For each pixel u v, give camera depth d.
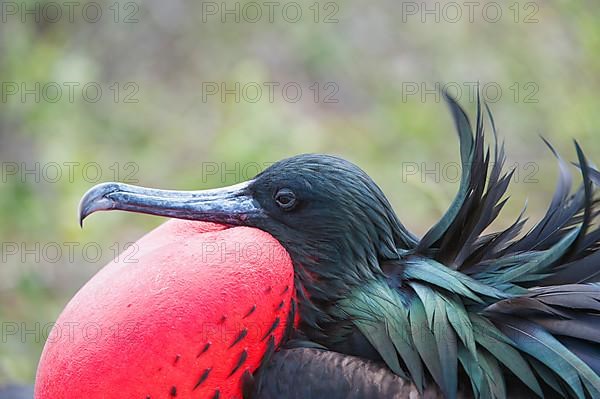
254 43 12.97
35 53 11.83
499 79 11.84
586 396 4.59
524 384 4.75
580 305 4.69
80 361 4.52
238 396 4.68
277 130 11.20
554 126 10.87
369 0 13.47
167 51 12.90
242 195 5.14
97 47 12.78
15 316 9.47
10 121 11.53
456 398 4.65
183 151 11.68
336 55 12.73
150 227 10.53
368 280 5.00
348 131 11.74
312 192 5.02
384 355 4.77
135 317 4.52
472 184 5.04
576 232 4.95
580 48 11.38
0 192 10.55
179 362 4.51
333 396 4.61
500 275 5.02
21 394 7.84
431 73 12.35
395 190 10.40
